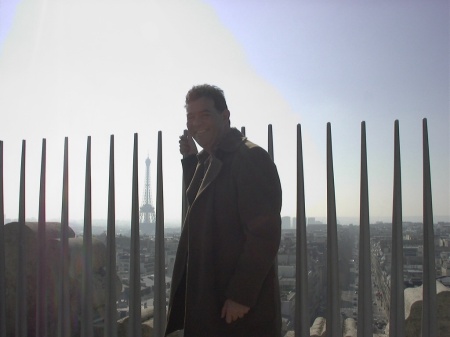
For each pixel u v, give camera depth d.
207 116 2.71
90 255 3.81
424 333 2.91
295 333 3.21
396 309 2.99
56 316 4.13
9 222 4.56
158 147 3.57
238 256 2.51
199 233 2.59
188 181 3.18
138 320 3.56
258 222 2.39
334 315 3.09
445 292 3.30
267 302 2.52
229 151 2.62
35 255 4.36
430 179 2.98
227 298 2.44
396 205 3.04
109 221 3.70
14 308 4.46
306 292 3.17
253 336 2.49
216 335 2.49
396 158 3.07
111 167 3.75
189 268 2.60
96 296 4.18
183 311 2.85
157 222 3.51
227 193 2.55
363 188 3.11
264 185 2.46
